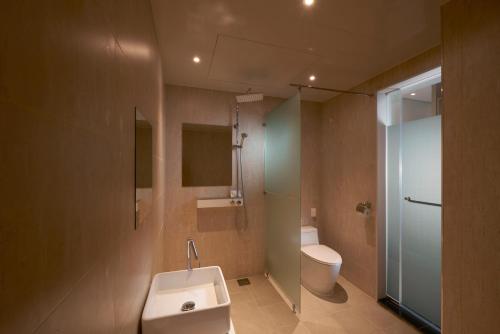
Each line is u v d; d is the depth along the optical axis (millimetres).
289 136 2012
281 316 1879
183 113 2340
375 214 2100
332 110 2705
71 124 367
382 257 2100
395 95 2047
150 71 1191
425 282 1793
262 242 2619
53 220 321
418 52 1680
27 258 268
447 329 1114
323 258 2166
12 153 244
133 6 805
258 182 2613
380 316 1875
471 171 1025
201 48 1632
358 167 2303
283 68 1940
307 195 2836
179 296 1282
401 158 1979
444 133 1132
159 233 1717
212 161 2439
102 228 503
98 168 478
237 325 1774
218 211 2463
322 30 1419
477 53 1002
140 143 922
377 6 1206
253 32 1440
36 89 284
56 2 326
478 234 1000
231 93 2510
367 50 1651
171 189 2303
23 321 259
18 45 253
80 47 397
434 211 1724
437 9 1220
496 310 940
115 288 595
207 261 2428
